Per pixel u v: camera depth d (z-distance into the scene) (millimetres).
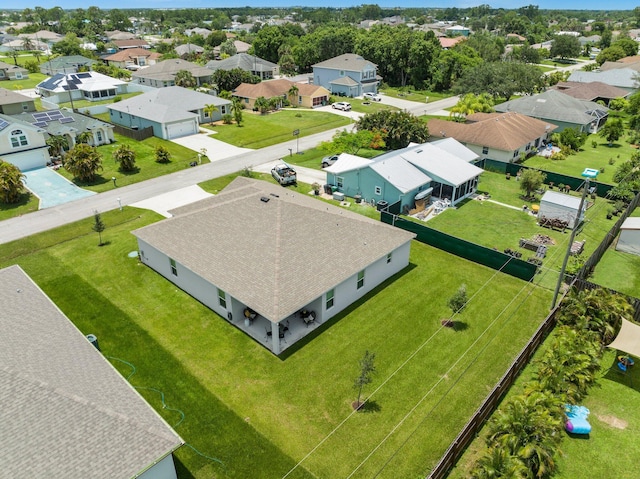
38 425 13672
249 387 20188
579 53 153625
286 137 62375
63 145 50719
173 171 48375
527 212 39719
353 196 41812
